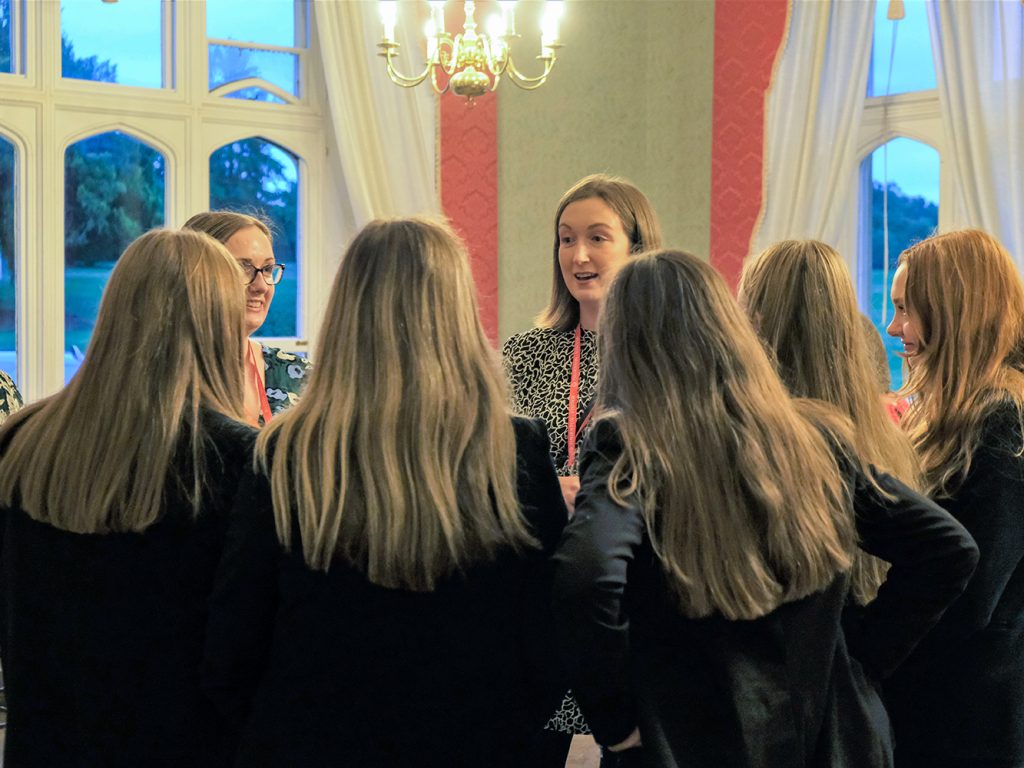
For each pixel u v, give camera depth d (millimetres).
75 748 1664
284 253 5957
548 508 1607
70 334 5445
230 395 1741
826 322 1805
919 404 2027
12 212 5266
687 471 1482
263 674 1611
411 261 1558
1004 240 5121
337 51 5680
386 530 1473
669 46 6691
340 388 1524
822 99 5855
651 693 1482
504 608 1557
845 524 1551
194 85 5621
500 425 1562
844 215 5961
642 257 1629
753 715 1457
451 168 6027
